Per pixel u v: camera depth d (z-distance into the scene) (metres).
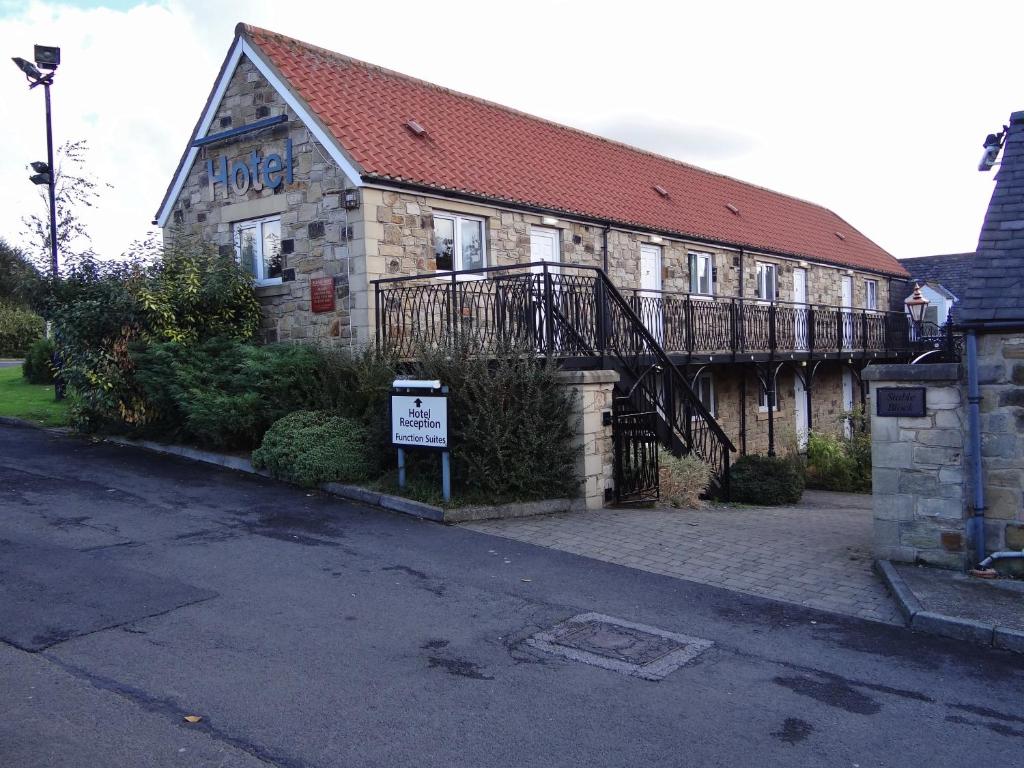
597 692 4.83
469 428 9.18
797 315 19.22
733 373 19.03
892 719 4.61
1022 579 7.14
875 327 22.92
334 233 12.18
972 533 7.40
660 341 14.68
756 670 5.27
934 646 5.80
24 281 12.65
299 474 9.70
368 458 10.01
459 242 13.14
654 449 10.90
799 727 4.47
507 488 9.34
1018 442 7.24
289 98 12.78
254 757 3.94
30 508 8.53
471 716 4.46
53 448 12.00
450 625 5.84
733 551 8.34
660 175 20.75
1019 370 7.22
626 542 8.42
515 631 5.78
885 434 7.73
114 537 7.61
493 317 10.50
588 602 6.49
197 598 6.11
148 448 12.20
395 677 4.93
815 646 5.73
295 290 12.77
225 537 7.80
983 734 4.45
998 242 7.53
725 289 19.27
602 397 10.18
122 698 4.48
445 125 15.11
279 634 5.51
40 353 20.97
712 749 4.19
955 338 18.03
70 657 4.98
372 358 10.65
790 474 13.95
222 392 11.27
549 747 4.16
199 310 12.82
